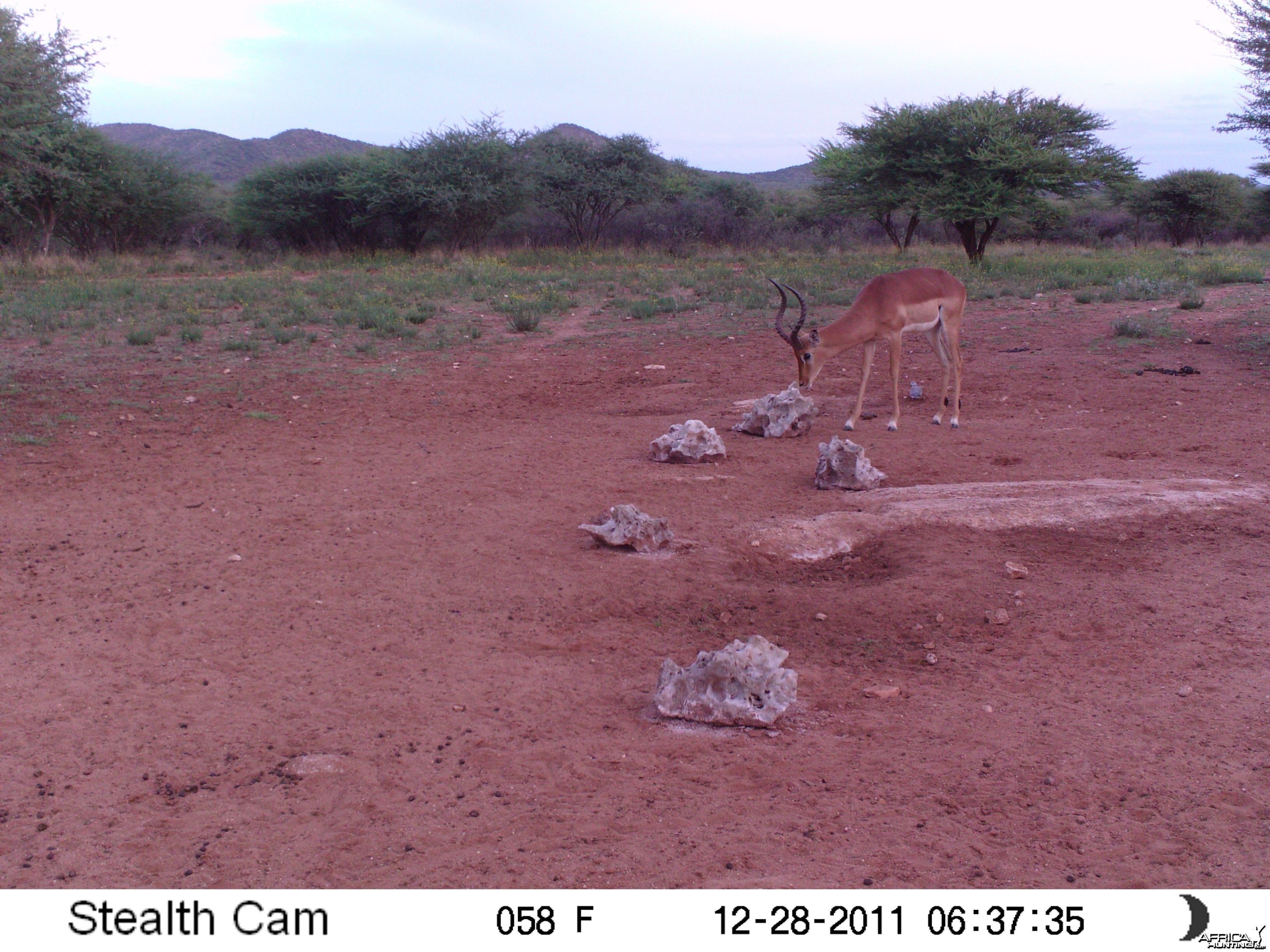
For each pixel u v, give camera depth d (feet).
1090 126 94.89
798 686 15.53
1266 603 17.87
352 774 12.93
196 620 17.75
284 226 117.60
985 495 23.99
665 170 130.21
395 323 56.75
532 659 16.40
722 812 12.00
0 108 46.01
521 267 100.17
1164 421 32.53
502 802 12.29
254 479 27.07
